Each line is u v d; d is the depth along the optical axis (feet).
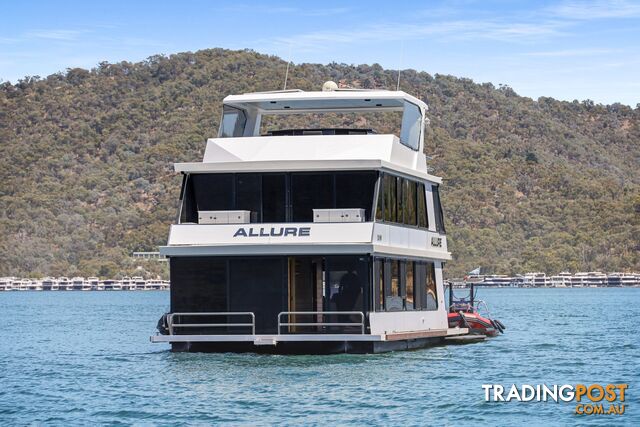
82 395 106.93
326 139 122.42
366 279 115.85
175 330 119.24
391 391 103.60
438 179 139.95
